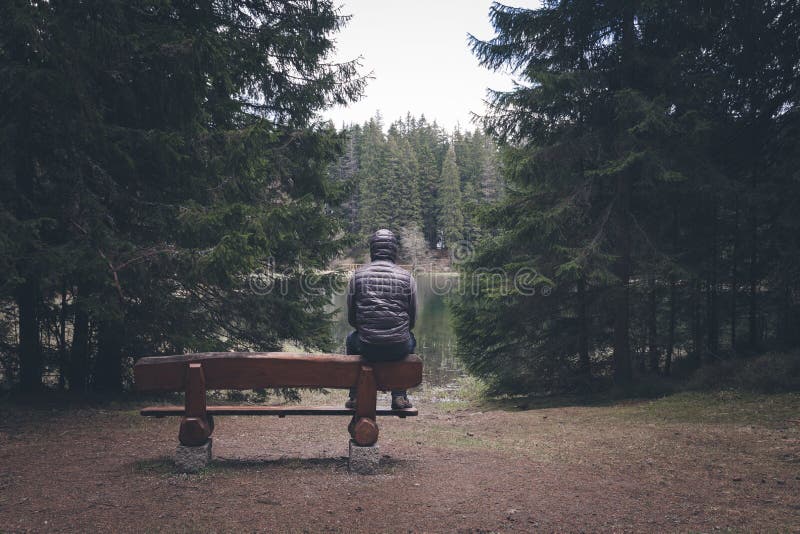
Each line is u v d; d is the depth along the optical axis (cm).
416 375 453
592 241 1148
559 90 1148
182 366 441
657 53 1198
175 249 779
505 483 436
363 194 8869
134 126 845
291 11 1221
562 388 1423
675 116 1141
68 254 684
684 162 1139
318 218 1175
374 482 428
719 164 1200
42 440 551
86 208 748
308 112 1243
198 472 436
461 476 456
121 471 435
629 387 1184
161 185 865
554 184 1229
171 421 701
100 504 356
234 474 438
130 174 815
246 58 981
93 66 711
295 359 445
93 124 715
